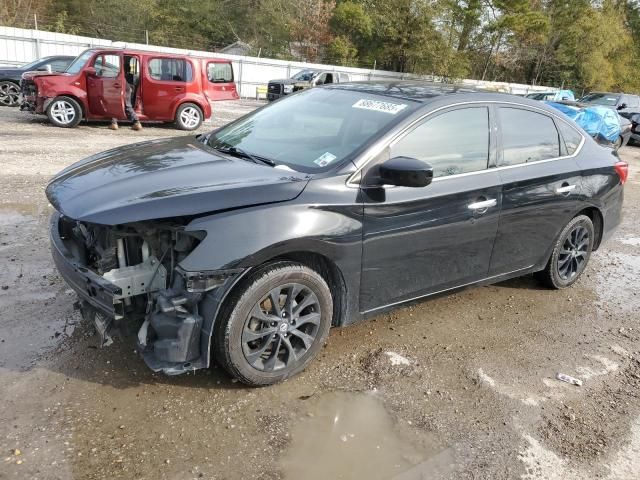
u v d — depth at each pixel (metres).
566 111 14.45
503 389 3.49
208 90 15.53
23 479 2.41
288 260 3.16
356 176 3.34
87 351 3.39
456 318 4.43
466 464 2.80
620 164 5.23
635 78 50.50
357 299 3.52
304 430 2.92
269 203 3.03
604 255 6.48
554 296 5.06
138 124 12.97
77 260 3.11
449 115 3.85
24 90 12.39
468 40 43.91
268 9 44.31
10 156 8.60
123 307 2.97
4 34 24.23
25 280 4.25
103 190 3.00
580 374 3.77
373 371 3.53
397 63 41.22
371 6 41.81
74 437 2.69
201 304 2.93
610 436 3.13
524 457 2.89
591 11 45.72
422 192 3.61
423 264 3.77
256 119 4.33
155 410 2.94
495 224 4.12
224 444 2.75
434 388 3.42
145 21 43.50
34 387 3.01
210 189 2.98
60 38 25.56
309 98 4.35
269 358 3.19
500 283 5.25
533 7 45.22
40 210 5.99
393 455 2.81
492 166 4.09
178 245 2.90
